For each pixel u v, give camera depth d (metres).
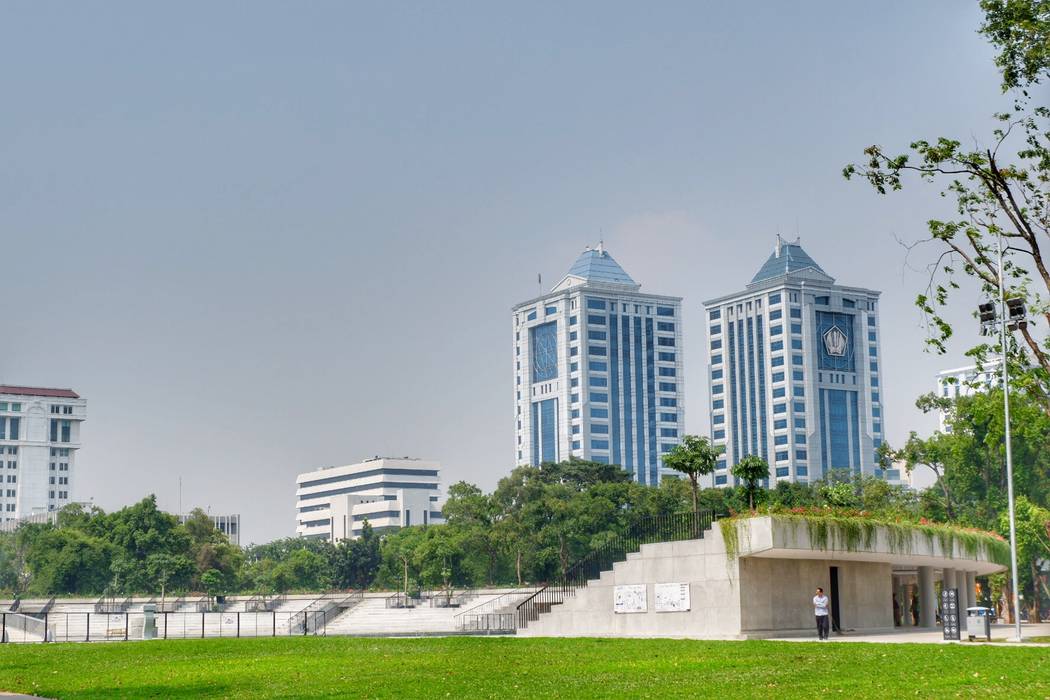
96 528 179.38
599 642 52.06
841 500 80.81
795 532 56.59
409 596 134.50
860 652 41.94
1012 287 54.16
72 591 168.25
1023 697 28.23
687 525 60.72
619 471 190.25
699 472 89.50
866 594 64.56
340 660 44.38
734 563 57.22
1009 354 55.41
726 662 39.34
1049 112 51.19
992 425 63.34
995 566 75.12
